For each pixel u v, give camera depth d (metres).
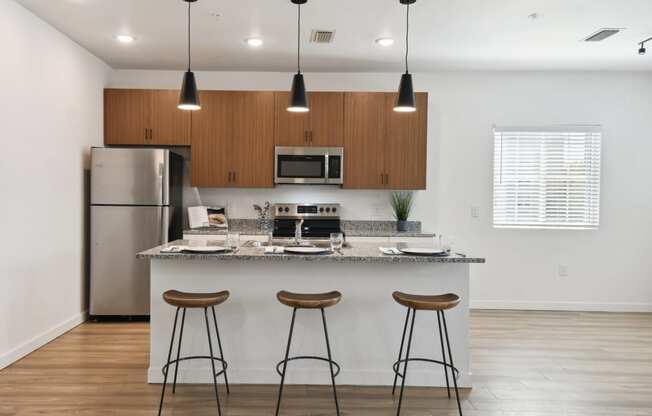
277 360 3.28
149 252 3.13
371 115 5.23
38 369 3.46
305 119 5.23
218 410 2.79
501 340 4.29
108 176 4.71
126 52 4.81
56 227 4.21
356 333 3.28
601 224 5.46
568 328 4.70
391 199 5.55
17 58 3.61
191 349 3.26
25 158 3.73
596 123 5.45
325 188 5.57
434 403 3.00
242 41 4.45
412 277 3.27
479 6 3.60
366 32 4.18
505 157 5.49
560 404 2.99
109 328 4.53
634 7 3.61
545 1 3.51
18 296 3.65
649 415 2.85
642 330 4.64
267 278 3.27
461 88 5.48
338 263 3.27
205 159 5.22
